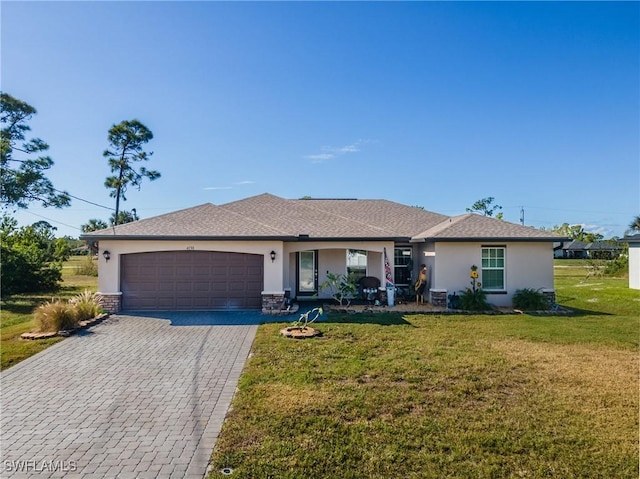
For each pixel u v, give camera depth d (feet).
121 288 50.14
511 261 55.52
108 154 154.71
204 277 50.85
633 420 19.34
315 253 61.16
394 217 70.74
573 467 15.38
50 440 17.93
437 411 20.34
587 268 144.36
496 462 15.70
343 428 18.43
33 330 38.68
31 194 123.34
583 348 32.83
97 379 25.99
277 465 15.49
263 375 25.75
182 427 19.06
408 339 35.47
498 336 36.88
